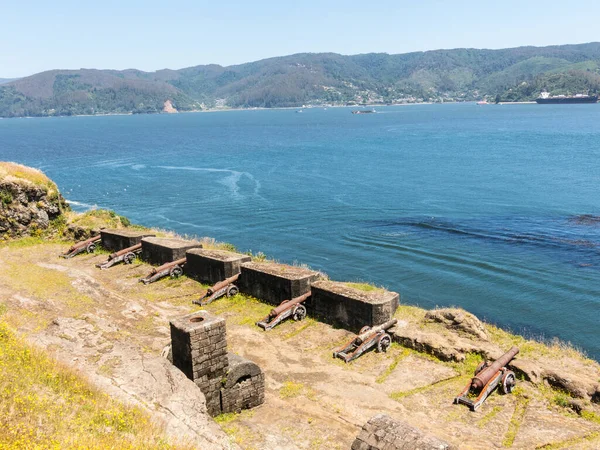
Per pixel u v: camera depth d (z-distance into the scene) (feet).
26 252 92.12
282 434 39.55
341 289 61.93
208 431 34.37
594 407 44.11
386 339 55.36
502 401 45.57
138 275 81.00
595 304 85.81
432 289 94.53
